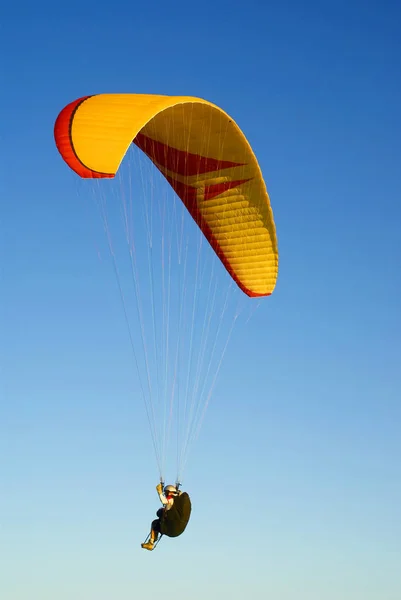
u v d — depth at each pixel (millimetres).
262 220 20812
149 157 20969
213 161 20125
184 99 17594
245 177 20188
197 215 21594
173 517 17906
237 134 19109
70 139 16344
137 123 16500
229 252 21766
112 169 16156
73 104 17016
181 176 20953
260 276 21688
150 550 18141
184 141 19734
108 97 17328
